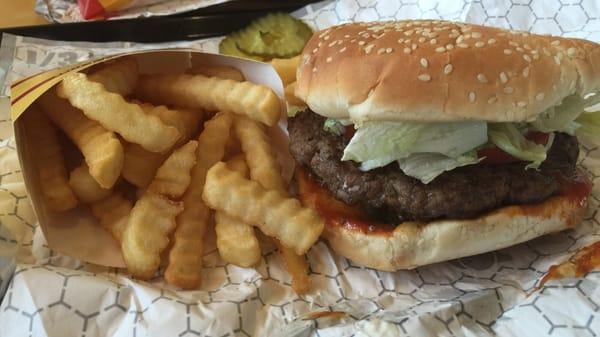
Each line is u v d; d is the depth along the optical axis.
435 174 0.18
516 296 0.19
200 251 0.20
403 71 0.18
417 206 0.18
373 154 0.18
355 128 0.19
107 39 0.30
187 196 0.20
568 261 0.19
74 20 0.34
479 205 0.18
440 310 0.18
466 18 0.29
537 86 0.18
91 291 0.18
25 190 0.20
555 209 0.19
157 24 0.31
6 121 0.24
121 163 0.19
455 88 0.17
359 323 0.17
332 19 0.32
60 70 0.21
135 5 0.34
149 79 0.23
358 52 0.19
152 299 0.18
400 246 0.19
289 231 0.19
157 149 0.20
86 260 0.20
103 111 0.19
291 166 0.24
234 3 0.33
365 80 0.18
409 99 0.18
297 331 0.17
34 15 0.35
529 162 0.19
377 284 0.20
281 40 0.30
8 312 0.17
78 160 0.22
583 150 0.24
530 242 0.21
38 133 0.21
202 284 0.20
